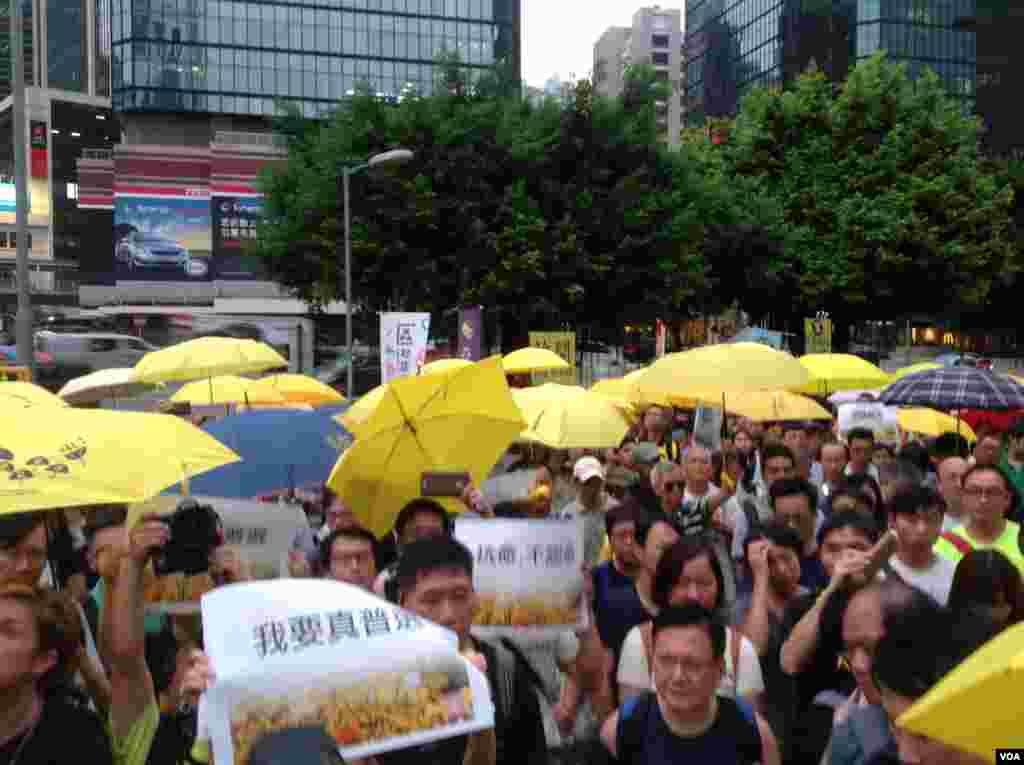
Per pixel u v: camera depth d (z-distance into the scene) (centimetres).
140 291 6544
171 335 3962
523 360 1261
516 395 760
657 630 296
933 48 8038
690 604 299
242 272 6556
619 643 457
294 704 231
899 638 271
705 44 10288
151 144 7175
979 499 518
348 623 242
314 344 3872
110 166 7288
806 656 380
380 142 2683
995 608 362
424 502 452
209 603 236
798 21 8462
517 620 385
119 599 309
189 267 6606
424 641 246
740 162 3644
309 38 7381
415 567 312
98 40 13750
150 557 334
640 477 756
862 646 307
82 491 364
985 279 3534
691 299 3397
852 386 1150
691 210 2823
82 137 10706
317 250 2727
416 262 2661
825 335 2083
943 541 525
